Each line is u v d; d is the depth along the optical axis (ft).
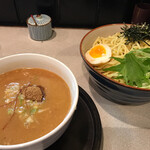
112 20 1.26
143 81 0.69
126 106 0.77
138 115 0.74
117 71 0.72
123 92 0.63
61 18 1.23
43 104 0.58
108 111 0.75
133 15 1.20
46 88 0.63
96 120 0.63
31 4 1.15
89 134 0.60
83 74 0.90
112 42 0.94
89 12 1.19
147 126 0.71
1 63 0.62
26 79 0.65
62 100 0.59
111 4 1.16
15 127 0.53
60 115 0.56
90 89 0.83
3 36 1.14
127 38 0.94
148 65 0.71
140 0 1.19
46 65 0.65
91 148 0.57
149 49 0.76
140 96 0.62
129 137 0.67
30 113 0.56
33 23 1.05
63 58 0.99
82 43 0.79
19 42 1.10
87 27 1.25
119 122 0.71
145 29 0.90
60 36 1.16
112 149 0.63
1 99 0.59
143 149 0.64
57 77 0.65
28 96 0.59
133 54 0.72
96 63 0.81
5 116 0.55
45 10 1.19
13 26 1.23
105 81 0.63
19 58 0.64
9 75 0.66
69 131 0.61
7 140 0.50
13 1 1.13
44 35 1.09
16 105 0.58
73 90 0.54
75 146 0.58
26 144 0.41
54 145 0.58
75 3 1.14
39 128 0.53
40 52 1.03
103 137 0.66
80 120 0.64
